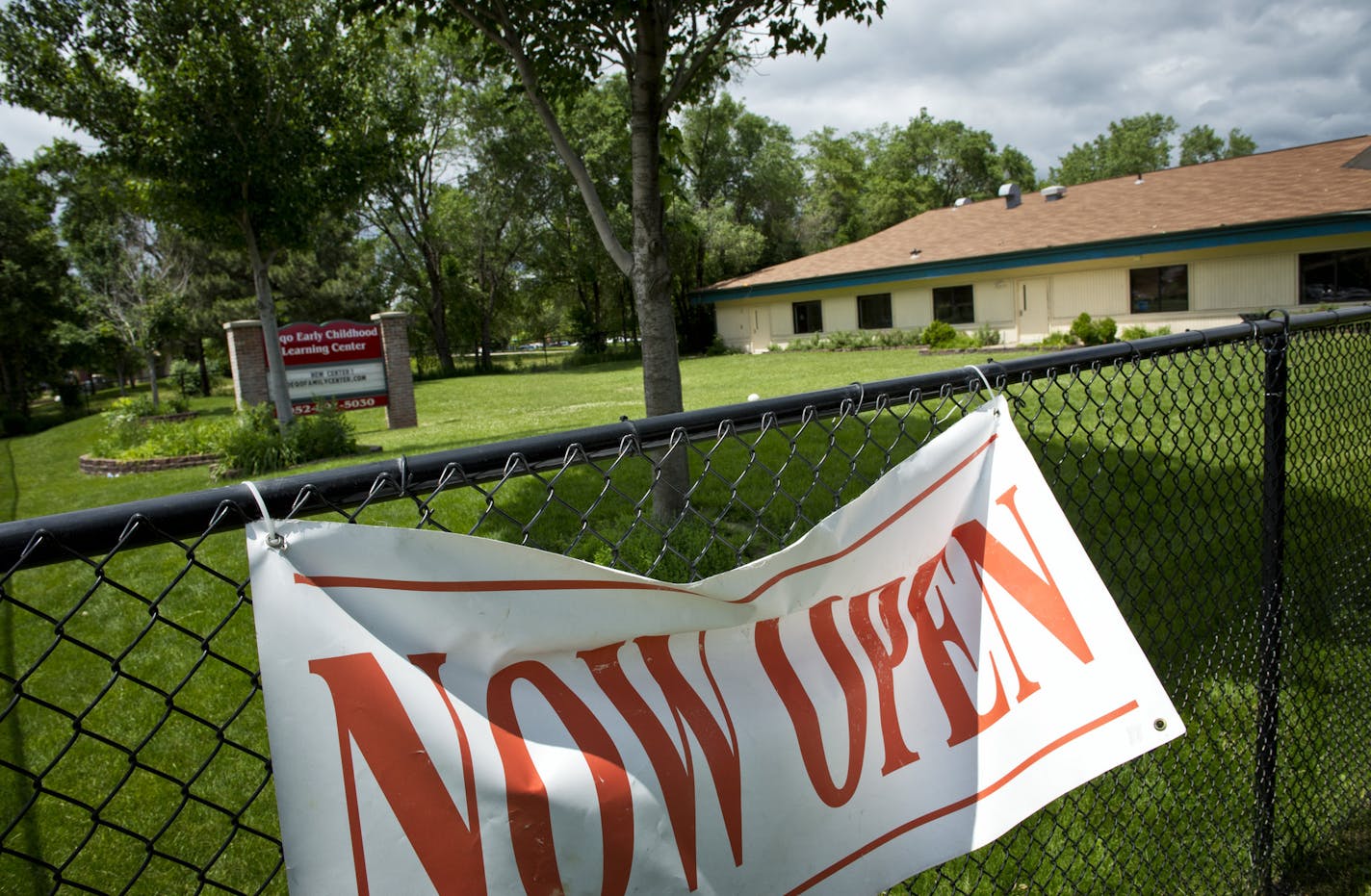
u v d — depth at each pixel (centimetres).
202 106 1052
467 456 115
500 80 3141
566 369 3247
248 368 1405
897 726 133
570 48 541
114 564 596
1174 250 1995
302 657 95
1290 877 245
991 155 5725
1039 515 151
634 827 110
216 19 1019
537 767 105
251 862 285
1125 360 201
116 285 3091
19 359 3036
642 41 511
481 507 619
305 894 92
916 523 141
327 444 1167
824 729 128
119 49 1016
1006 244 2395
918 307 2600
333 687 96
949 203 5881
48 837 299
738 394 1496
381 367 1491
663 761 114
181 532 95
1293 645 343
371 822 96
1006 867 239
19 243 2989
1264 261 1936
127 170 1099
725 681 123
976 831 134
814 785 125
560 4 509
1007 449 153
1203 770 275
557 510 592
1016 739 139
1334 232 1781
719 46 609
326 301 3694
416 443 1227
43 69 975
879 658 134
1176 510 489
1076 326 2072
